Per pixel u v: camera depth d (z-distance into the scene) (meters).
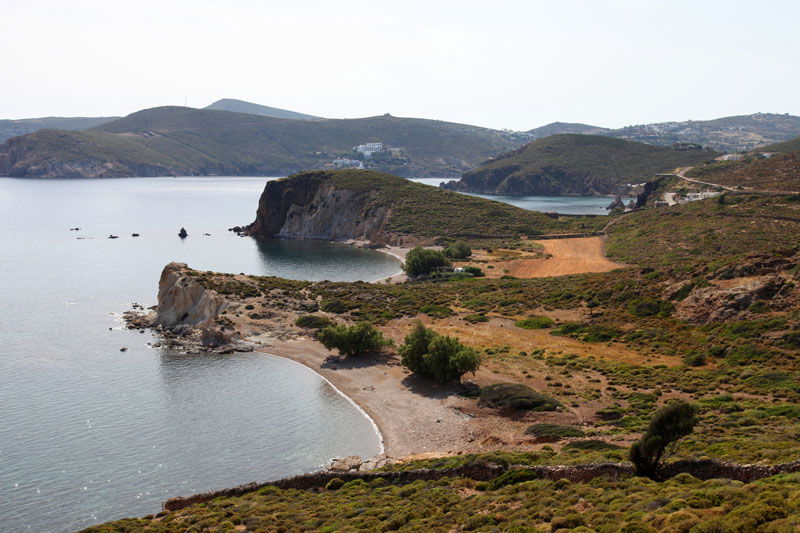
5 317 101.00
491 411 60.06
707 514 24.89
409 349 73.00
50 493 47.03
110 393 68.31
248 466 52.00
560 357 75.19
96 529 38.94
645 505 27.98
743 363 64.81
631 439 46.12
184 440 56.72
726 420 48.12
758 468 32.12
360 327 81.25
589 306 95.50
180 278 101.56
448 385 68.56
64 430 58.28
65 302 112.62
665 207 199.38
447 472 43.00
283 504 41.25
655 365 69.38
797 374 58.22
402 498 39.09
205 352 84.25
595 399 60.25
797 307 71.75
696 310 81.62
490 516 31.08
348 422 61.19
